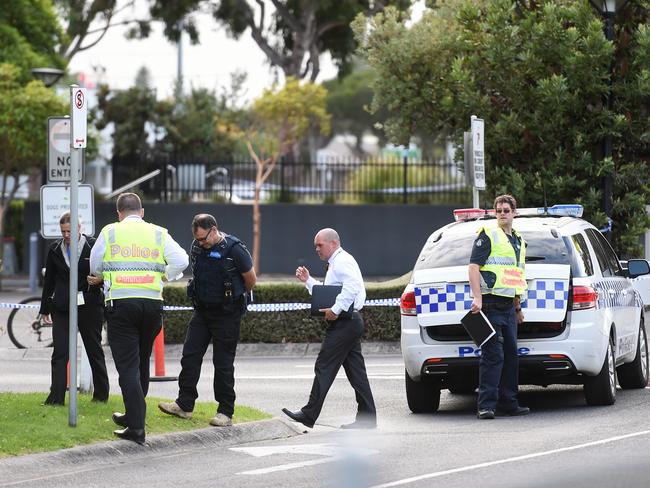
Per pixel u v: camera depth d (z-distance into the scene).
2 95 97.75
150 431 32.84
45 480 27.97
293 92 117.00
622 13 59.91
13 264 112.31
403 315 38.12
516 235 36.75
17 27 113.31
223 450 32.41
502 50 59.88
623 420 35.16
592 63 57.72
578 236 39.34
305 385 46.59
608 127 58.97
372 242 108.75
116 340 32.34
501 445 31.16
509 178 61.31
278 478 27.67
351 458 30.11
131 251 32.62
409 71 69.81
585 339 36.97
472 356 37.31
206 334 34.56
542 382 38.94
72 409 32.25
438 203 108.94
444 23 69.81
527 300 37.06
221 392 34.34
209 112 128.88
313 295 35.19
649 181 61.31
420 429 35.12
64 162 41.09
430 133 71.56
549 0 60.62
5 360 56.53
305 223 109.12
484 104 61.03
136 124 126.62
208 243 33.81
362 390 35.72
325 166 110.94
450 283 37.22
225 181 112.19
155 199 110.75
